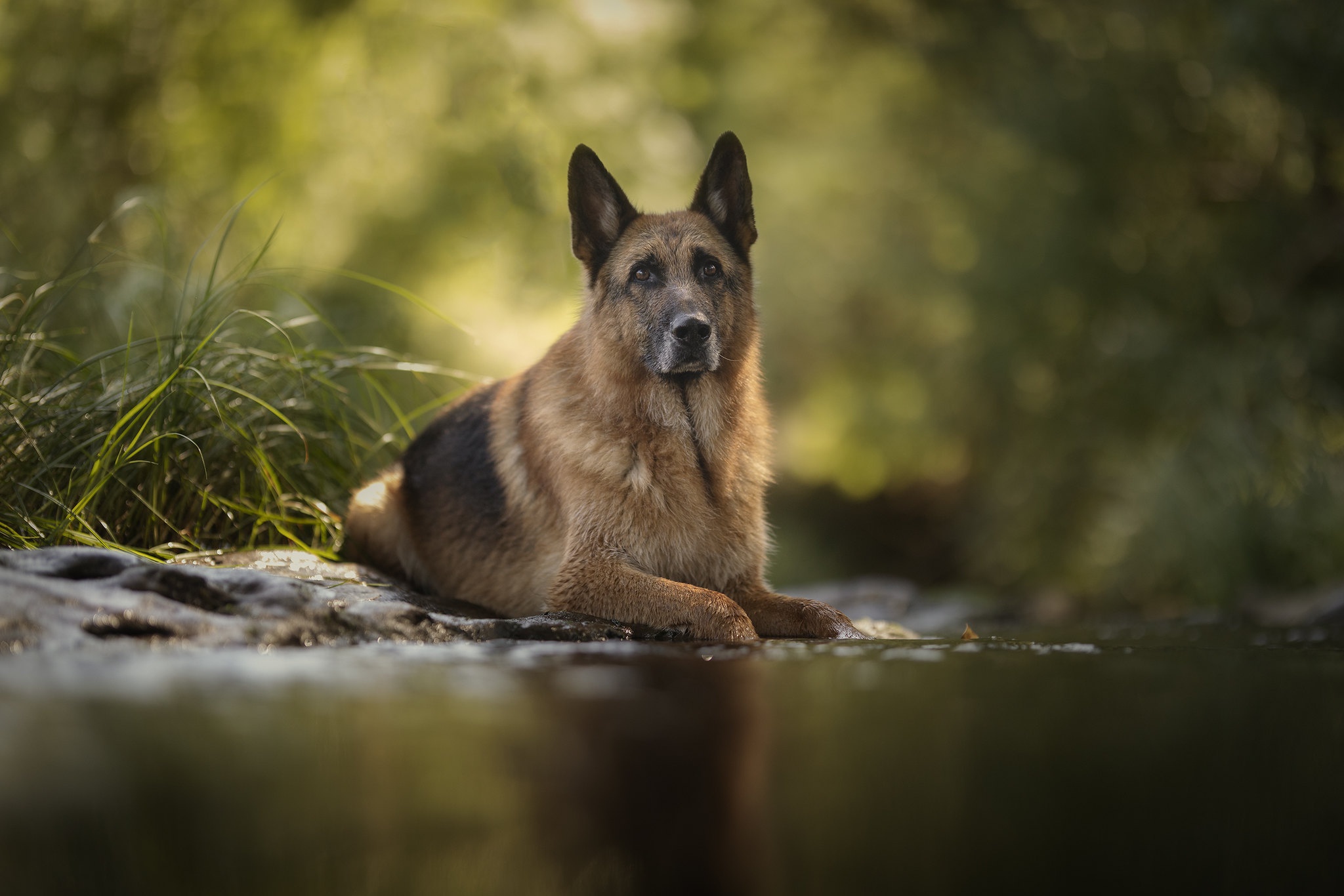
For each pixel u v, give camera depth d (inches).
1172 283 607.5
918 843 84.4
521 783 95.7
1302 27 537.3
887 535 1117.1
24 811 87.5
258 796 91.0
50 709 113.6
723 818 88.2
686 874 77.4
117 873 76.9
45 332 284.2
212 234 261.7
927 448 914.1
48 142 464.8
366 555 276.2
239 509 244.5
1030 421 692.7
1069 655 178.9
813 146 1015.6
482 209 579.5
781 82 1023.6
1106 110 618.5
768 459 267.4
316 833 83.5
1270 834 86.2
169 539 235.1
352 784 94.0
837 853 81.3
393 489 285.4
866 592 415.5
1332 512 498.9
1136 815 90.4
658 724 115.0
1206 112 600.4
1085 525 625.0
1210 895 75.0
